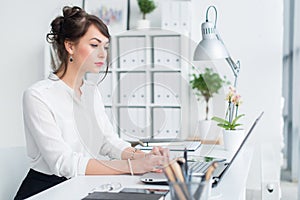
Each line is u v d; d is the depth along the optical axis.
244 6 3.37
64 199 1.44
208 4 3.40
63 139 1.98
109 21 3.52
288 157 4.99
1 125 3.80
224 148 2.55
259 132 3.39
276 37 3.35
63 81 2.01
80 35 1.94
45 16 3.65
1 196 2.05
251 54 3.38
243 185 1.66
